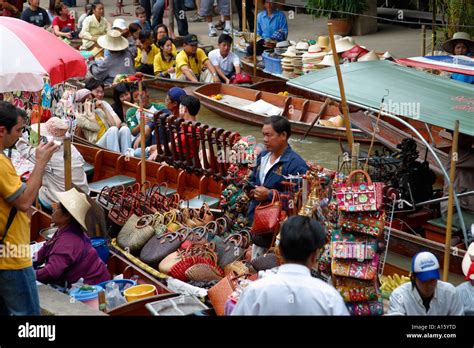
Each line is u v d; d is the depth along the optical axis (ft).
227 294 20.20
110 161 33.30
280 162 22.65
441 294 17.75
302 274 14.21
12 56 27.22
